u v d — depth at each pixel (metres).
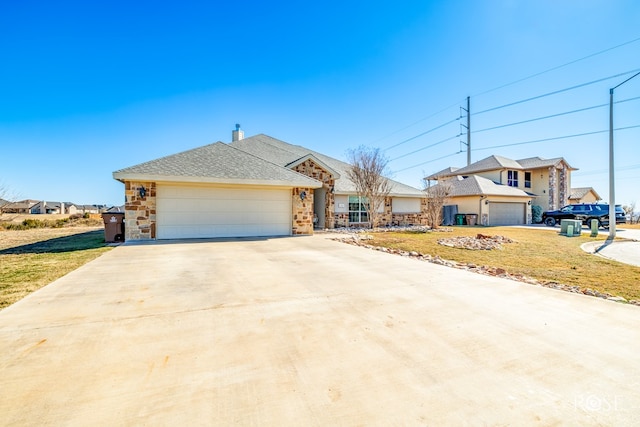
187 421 1.99
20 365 2.63
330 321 3.73
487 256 9.13
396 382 2.48
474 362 2.81
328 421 2.01
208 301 4.41
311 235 13.68
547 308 4.27
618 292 5.41
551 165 29.42
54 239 13.15
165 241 11.20
